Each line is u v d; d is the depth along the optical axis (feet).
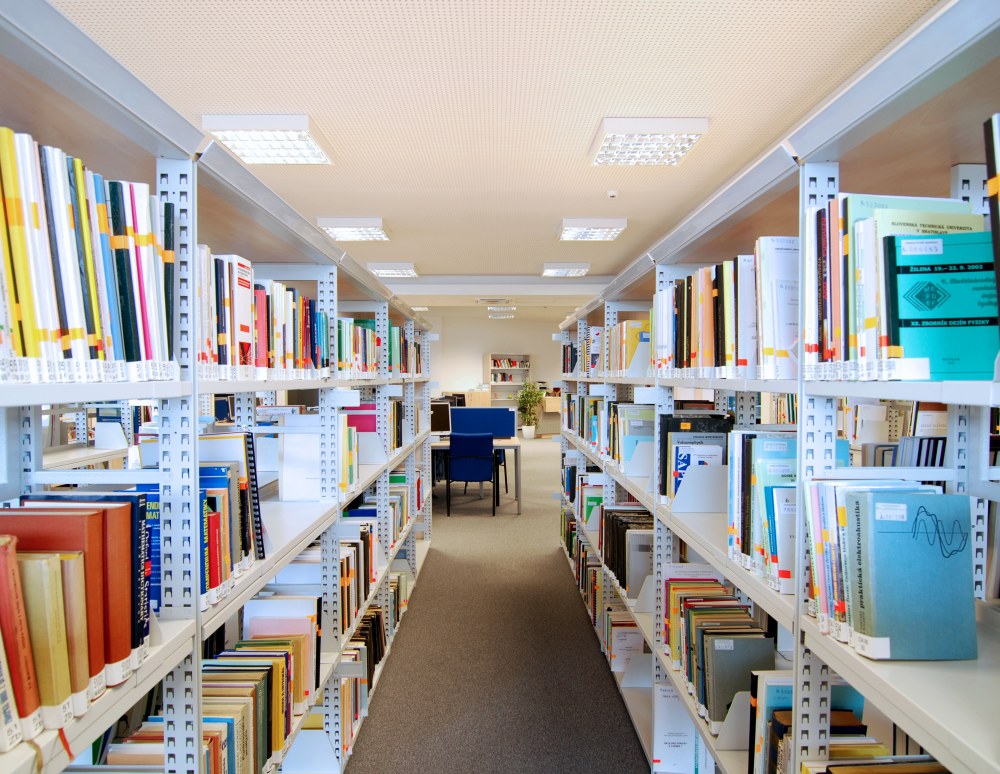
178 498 3.31
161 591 3.29
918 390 2.40
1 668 2.03
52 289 2.34
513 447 19.35
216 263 3.89
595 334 11.68
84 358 2.51
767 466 3.76
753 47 7.27
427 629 10.34
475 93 8.39
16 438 3.40
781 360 3.76
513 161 10.96
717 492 5.65
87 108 2.70
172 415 3.32
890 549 2.70
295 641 5.05
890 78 2.56
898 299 2.59
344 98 8.50
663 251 6.29
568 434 14.64
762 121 9.33
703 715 4.92
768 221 4.74
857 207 2.93
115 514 2.53
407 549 12.50
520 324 43.06
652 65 7.66
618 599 9.52
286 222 4.91
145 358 2.97
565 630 10.31
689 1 6.40
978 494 3.38
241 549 3.98
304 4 6.39
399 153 10.60
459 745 7.00
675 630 5.77
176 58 7.45
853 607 2.80
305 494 6.43
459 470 18.93
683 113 9.04
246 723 4.01
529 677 8.65
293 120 8.96
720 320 4.64
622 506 9.61
